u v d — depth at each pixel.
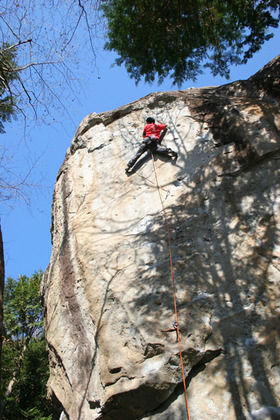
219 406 4.47
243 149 6.77
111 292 5.75
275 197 6.09
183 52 9.51
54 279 7.14
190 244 5.95
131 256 6.07
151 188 6.98
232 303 5.21
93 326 5.71
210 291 5.39
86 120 8.67
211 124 7.45
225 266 5.58
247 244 5.72
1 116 8.48
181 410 4.59
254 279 5.35
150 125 7.65
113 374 4.99
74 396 5.35
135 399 4.79
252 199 6.18
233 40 9.41
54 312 6.69
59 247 7.31
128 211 6.81
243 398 4.44
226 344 4.89
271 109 7.30
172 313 5.24
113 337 5.31
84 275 6.24
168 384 4.71
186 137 7.47
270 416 4.22
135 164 7.54
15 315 15.98
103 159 7.93
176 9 8.73
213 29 9.09
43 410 14.45
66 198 7.81
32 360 15.13
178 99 8.23
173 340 5.00
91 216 7.06
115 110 8.57
